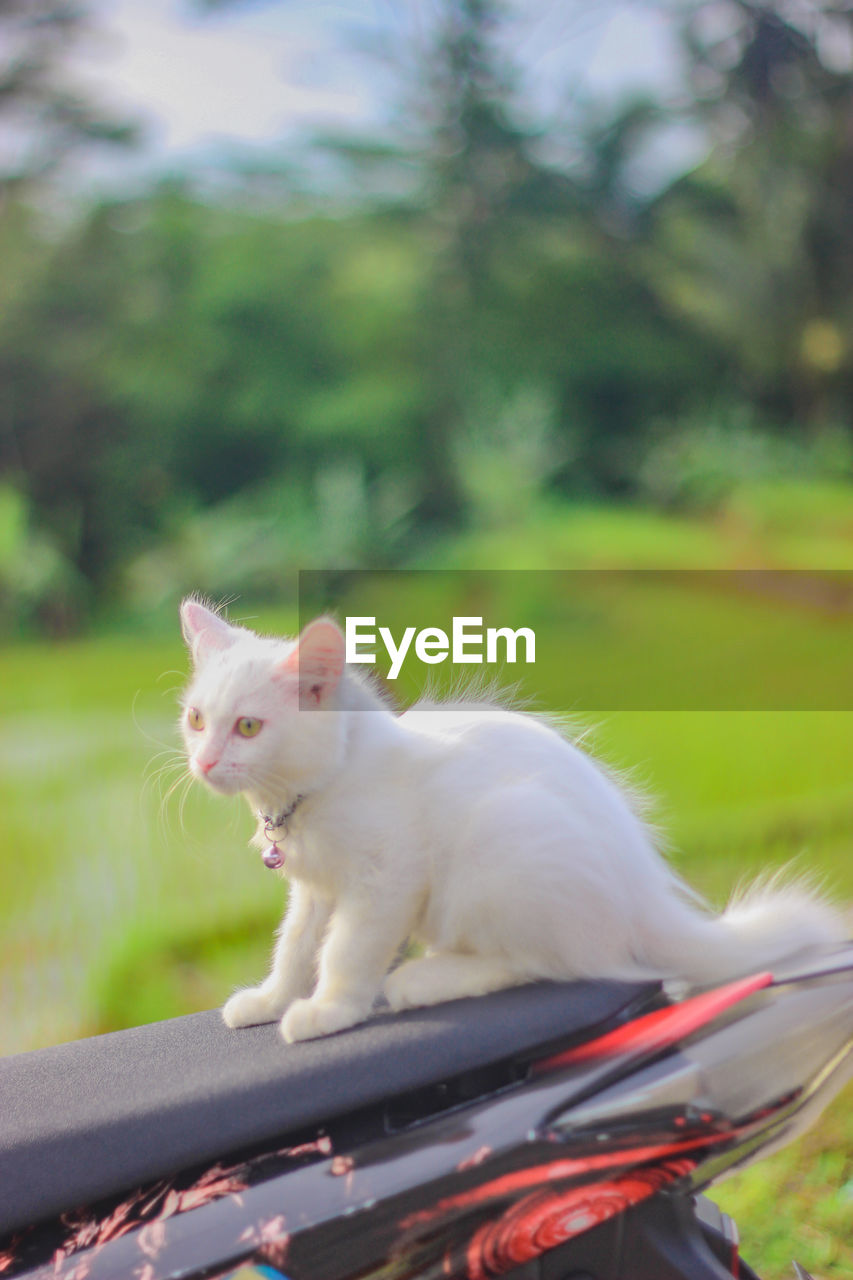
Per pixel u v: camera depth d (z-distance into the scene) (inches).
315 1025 57.2
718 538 536.1
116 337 809.5
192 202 834.2
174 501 775.7
